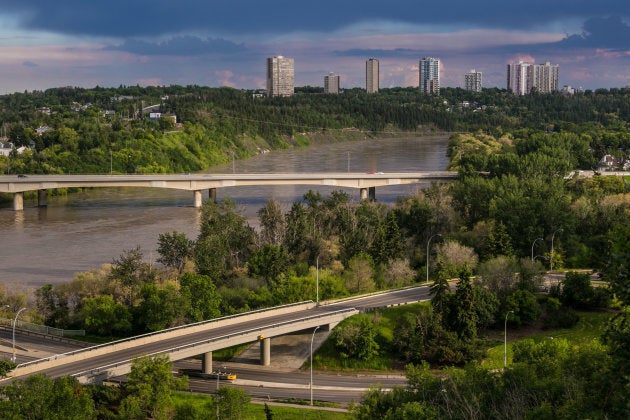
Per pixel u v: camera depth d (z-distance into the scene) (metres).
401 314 158.88
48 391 97.06
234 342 137.12
